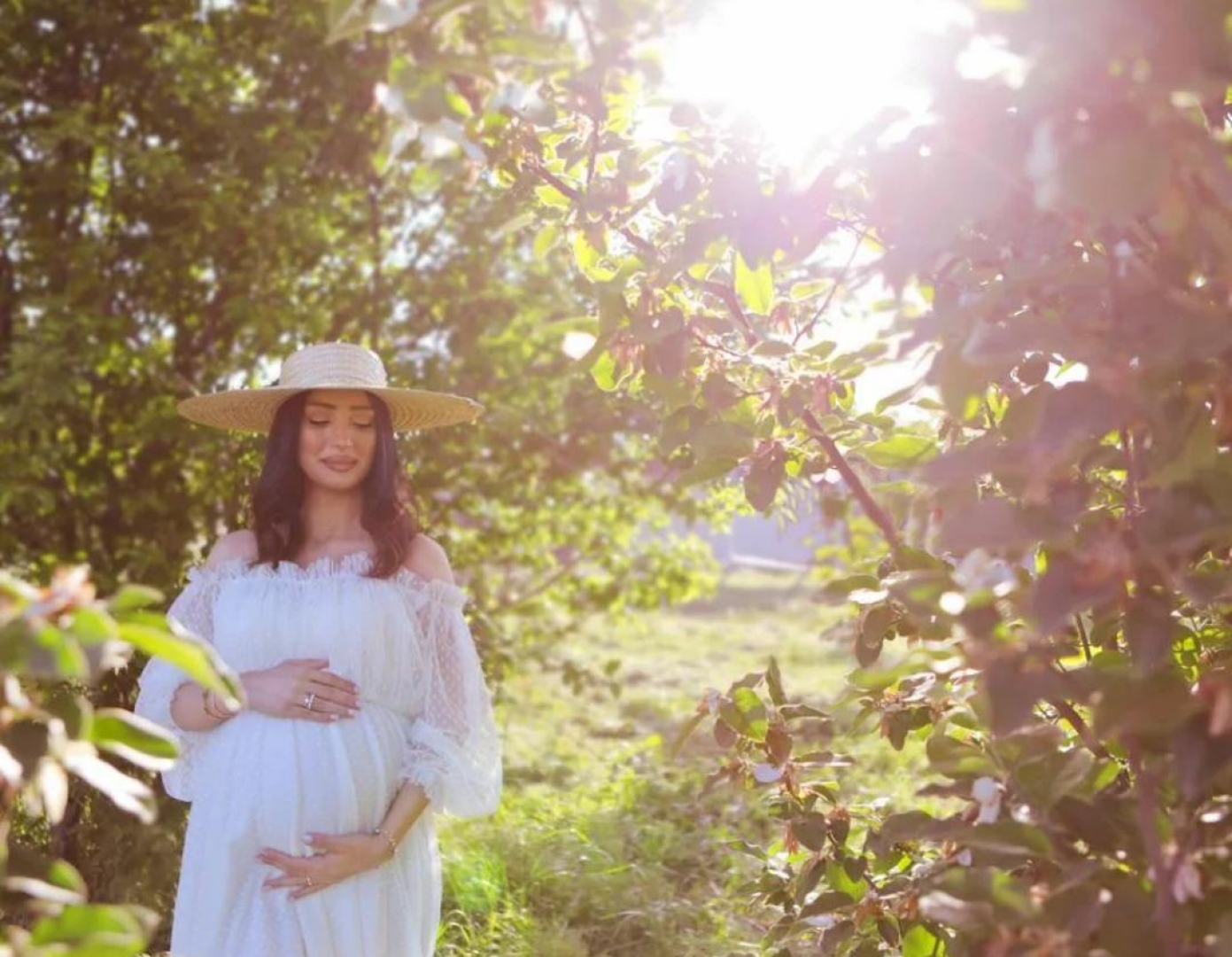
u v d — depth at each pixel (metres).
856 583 2.30
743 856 4.91
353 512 3.03
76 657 1.15
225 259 6.06
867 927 2.57
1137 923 1.54
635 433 6.76
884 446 2.20
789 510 4.21
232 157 5.95
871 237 2.16
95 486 5.89
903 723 2.48
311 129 6.29
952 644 1.81
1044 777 1.72
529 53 1.66
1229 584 1.48
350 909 2.71
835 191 2.05
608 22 1.72
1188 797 1.50
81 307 5.68
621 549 7.68
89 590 1.23
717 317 2.40
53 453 5.34
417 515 3.62
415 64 1.65
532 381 6.58
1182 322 1.44
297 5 5.93
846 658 10.44
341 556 2.94
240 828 2.71
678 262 2.16
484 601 6.79
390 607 2.85
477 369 6.38
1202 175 1.35
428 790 2.79
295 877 2.66
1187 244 1.48
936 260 1.81
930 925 2.31
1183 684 1.56
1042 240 1.76
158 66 5.88
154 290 6.10
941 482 1.57
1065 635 2.30
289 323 5.93
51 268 5.72
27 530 5.85
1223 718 1.44
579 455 6.79
